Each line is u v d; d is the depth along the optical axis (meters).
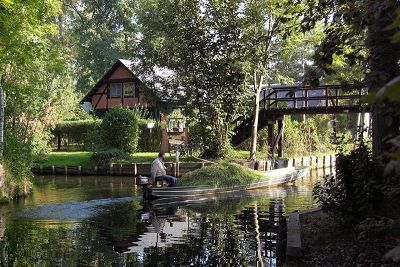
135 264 8.51
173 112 31.80
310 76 6.40
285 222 9.41
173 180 17.20
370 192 7.12
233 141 26.27
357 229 6.48
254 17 22.11
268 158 25.98
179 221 12.64
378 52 5.29
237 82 22.72
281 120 26.50
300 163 27.61
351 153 7.67
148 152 31.33
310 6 7.37
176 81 24.86
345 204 7.54
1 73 17.94
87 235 10.90
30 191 18.23
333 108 23.11
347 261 6.25
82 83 51.12
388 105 4.73
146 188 15.90
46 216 13.27
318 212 9.54
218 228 11.69
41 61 18.94
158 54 24.72
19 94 18.72
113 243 10.10
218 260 8.73
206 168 18.36
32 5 16.19
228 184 18.08
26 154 18.03
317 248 7.08
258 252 9.31
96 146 28.47
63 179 23.83
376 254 6.26
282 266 6.84
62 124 34.78
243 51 22.52
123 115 28.48
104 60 50.00
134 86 39.12
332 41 6.49
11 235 10.85
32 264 8.52
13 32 15.85
